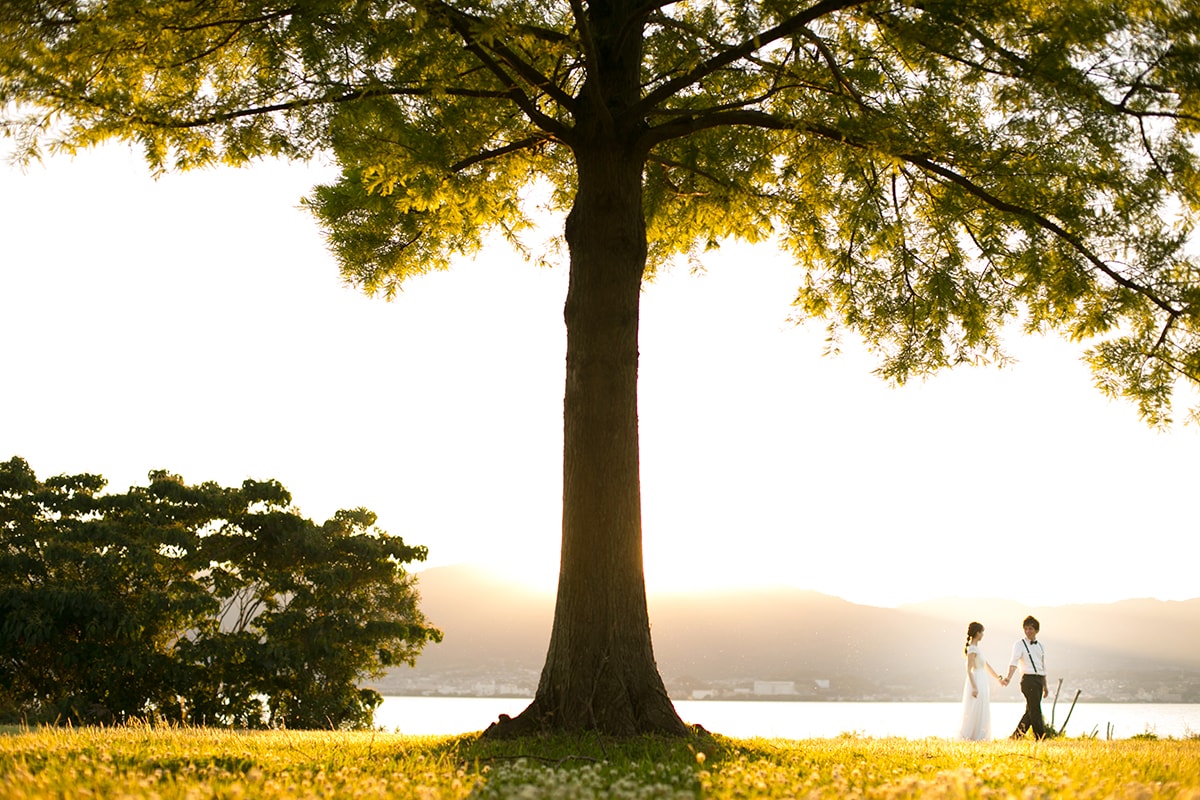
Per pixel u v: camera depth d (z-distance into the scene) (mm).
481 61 10852
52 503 29234
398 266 13953
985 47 9734
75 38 9312
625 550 9781
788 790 4980
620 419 10039
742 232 14336
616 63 10914
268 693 29203
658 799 4605
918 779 4980
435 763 6586
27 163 9938
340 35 9352
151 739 8664
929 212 12891
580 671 9398
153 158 10734
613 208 10492
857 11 10531
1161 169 10297
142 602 27328
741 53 9992
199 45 10312
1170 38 9141
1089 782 5383
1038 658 15500
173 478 31516
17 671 27266
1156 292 10648
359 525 33000
